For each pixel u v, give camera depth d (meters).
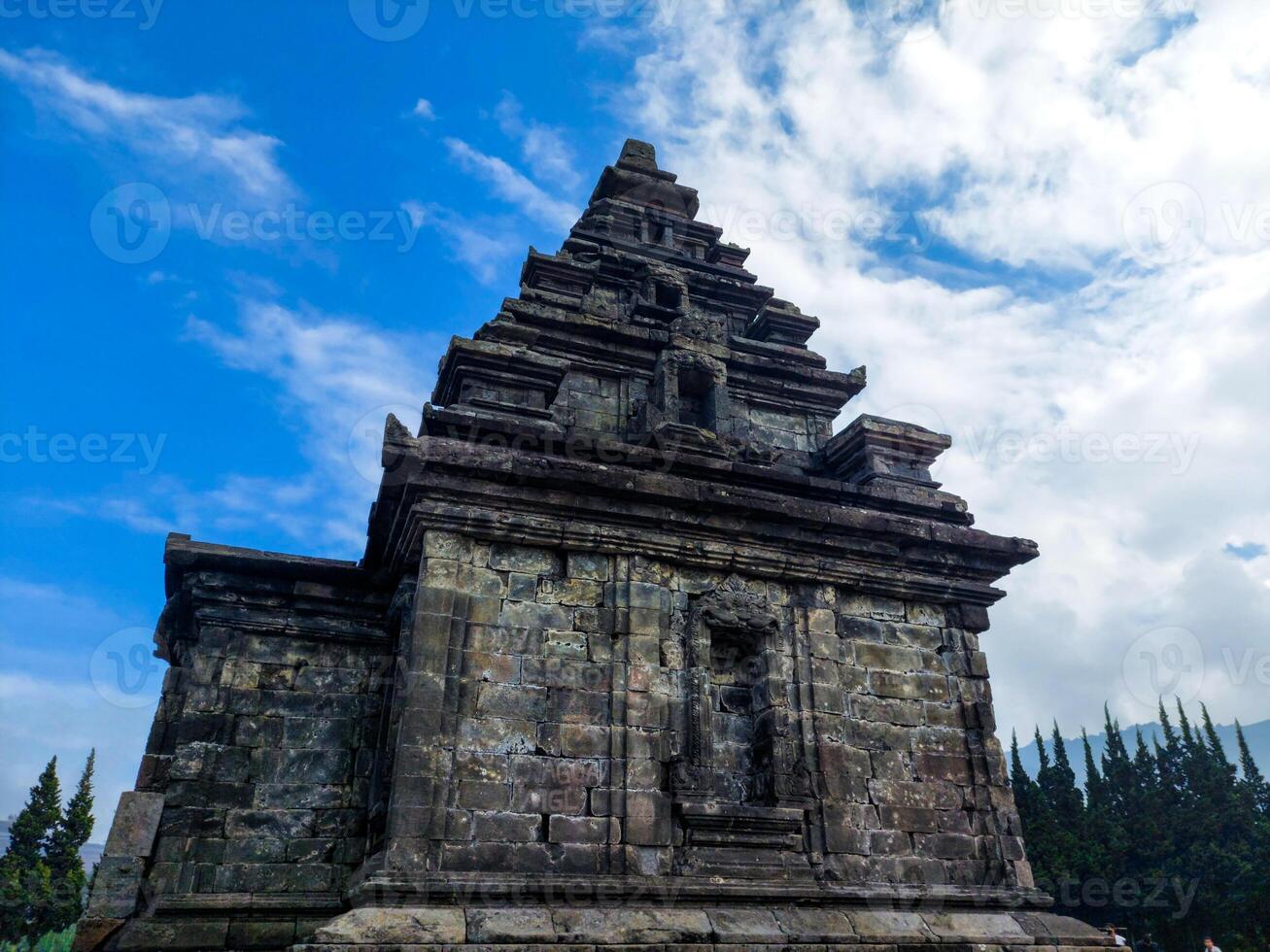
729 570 15.80
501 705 13.50
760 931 12.66
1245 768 62.47
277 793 16.44
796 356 23.36
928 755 15.88
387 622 18.11
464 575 14.15
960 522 19.00
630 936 11.92
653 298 23.06
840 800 14.66
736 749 15.11
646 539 15.20
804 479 17.88
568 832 12.98
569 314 21.52
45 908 50.19
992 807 15.77
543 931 11.63
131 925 14.48
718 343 22.42
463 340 18.61
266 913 15.27
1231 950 47.44
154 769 16.66
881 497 18.42
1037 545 17.80
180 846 15.43
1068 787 59.69
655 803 13.48
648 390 21.67
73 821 52.75
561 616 14.41
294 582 17.77
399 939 11.03
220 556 17.30
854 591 16.72
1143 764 61.97
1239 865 49.34
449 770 12.77
